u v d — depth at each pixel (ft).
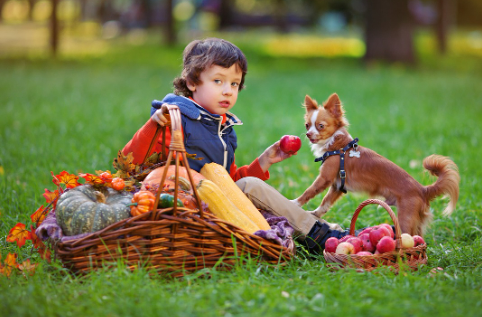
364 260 12.09
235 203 12.95
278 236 12.62
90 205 11.58
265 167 15.01
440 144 26.12
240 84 14.99
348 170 14.74
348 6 87.35
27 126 29.84
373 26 71.00
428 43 102.73
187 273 11.66
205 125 14.05
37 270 11.57
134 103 39.34
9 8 190.29
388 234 12.69
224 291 10.53
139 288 10.42
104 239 11.10
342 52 92.48
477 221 16.47
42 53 77.36
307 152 25.49
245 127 31.60
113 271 11.00
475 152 24.43
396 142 26.89
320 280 11.51
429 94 44.78
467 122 32.24
